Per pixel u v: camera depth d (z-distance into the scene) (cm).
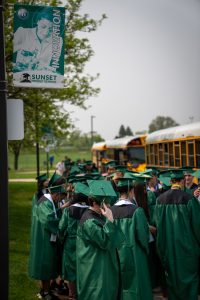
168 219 680
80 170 1338
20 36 594
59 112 1927
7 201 535
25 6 593
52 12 598
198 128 1477
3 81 543
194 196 712
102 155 3497
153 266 726
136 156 2566
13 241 1213
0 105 542
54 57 601
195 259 677
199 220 673
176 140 1711
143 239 610
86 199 711
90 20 1800
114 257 562
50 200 746
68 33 1781
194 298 672
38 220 745
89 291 548
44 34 598
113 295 554
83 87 1903
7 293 531
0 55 543
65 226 705
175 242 672
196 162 1487
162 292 764
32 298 756
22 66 595
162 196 694
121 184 647
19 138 578
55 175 839
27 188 2766
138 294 600
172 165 1791
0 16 543
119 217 620
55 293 802
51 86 602
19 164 7381
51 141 1945
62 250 733
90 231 545
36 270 738
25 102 1759
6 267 531
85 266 556
